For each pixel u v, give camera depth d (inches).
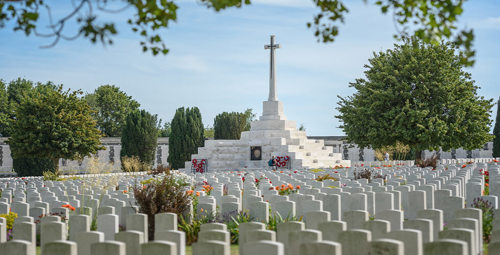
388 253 260.5
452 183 656.4
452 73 1711.4
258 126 1955.0
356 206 534.6
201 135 2132.1
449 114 1701.5
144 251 277.3
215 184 813.2
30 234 397.7
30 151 1627.7
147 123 2055.9
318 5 358.3
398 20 366.3
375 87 1782.7
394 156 2085.4
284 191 690.2
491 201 514.9
